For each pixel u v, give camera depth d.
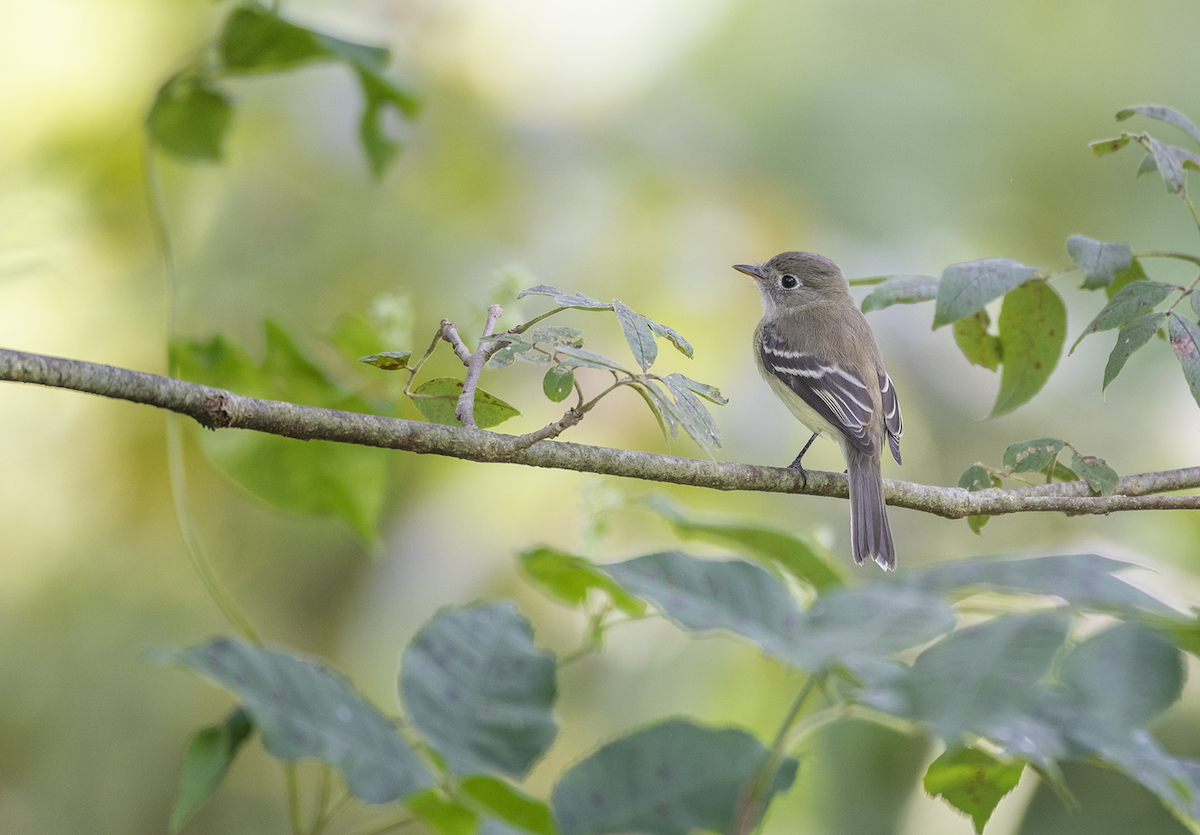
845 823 9.13
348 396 6.59
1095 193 12.17
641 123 11.70
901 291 5.55
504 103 11.41
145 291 10.41
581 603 5.46
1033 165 12.12
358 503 6.80
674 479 5.24
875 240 11.84
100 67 10.53
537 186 11.27
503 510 9.94
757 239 11.35
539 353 3.97
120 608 10.84
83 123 10.49
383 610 10.02
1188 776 3.33
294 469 6.70
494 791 3.81
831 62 12.09
